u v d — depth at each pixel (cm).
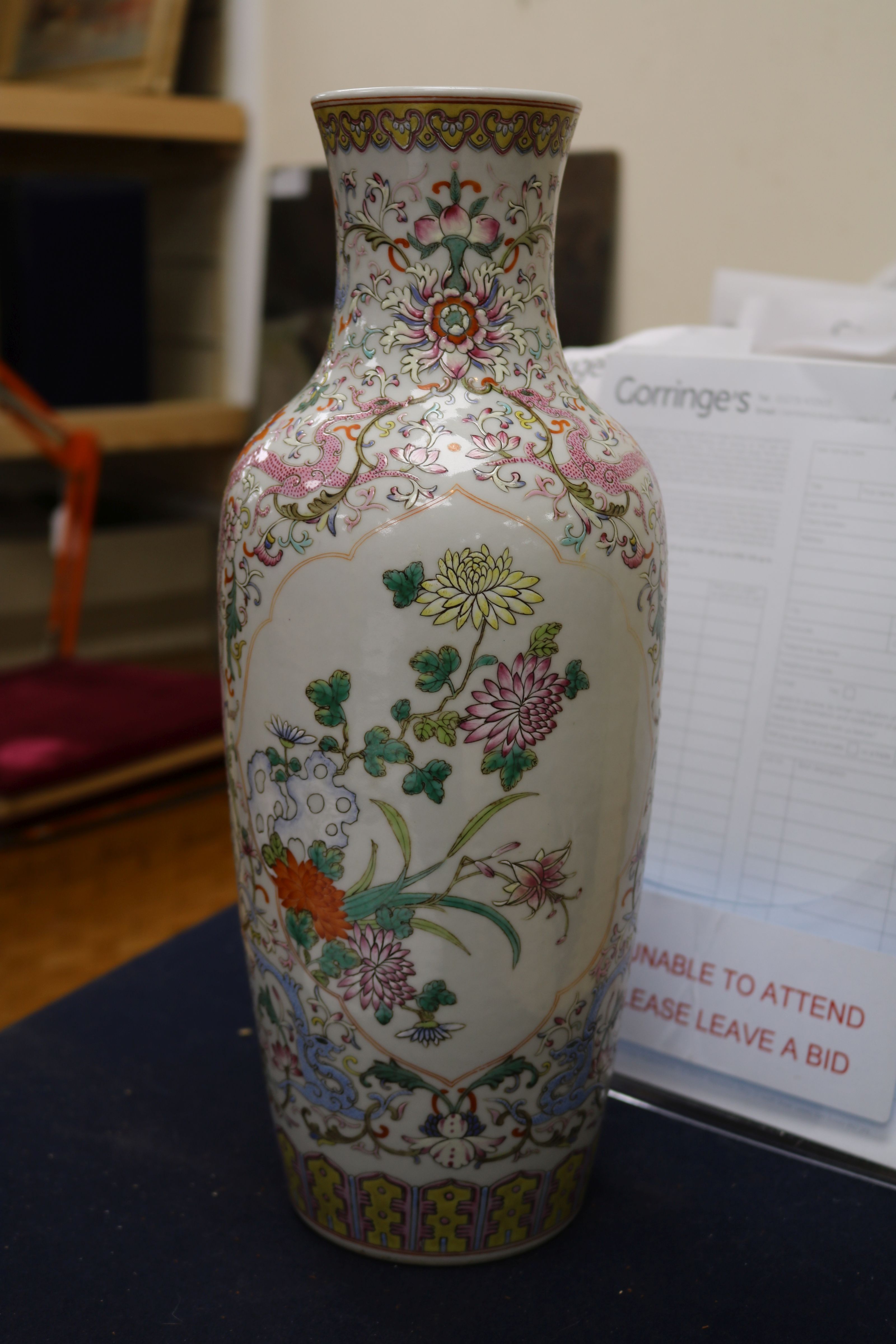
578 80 99
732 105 89
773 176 87
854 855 53
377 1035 44
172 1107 57
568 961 44
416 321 42
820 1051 53
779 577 54
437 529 39
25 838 106
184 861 105
